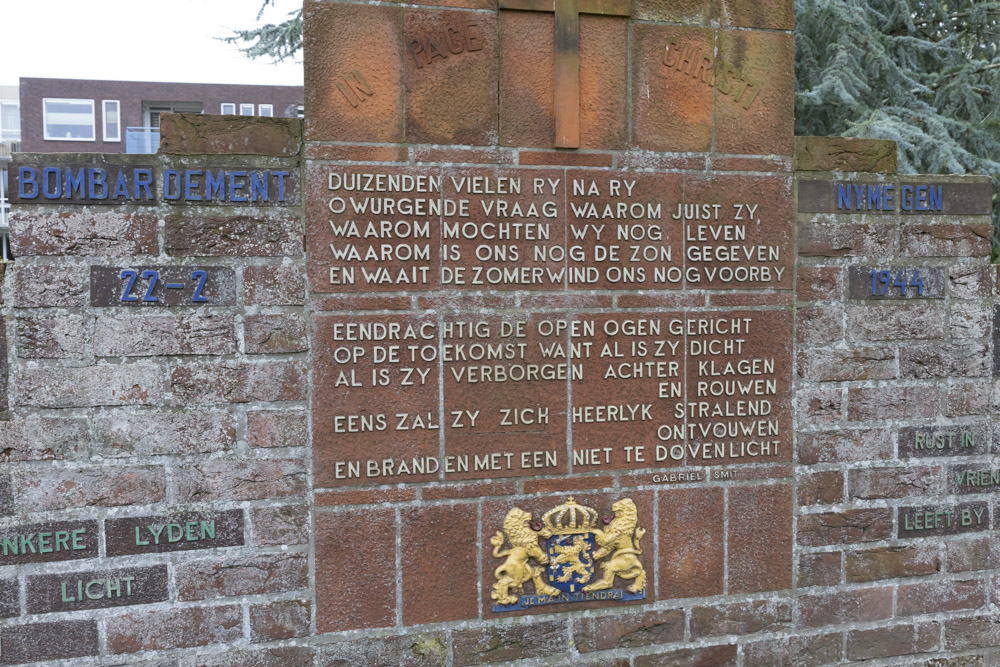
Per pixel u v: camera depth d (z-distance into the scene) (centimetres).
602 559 308
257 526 284
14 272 266
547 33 298
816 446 326
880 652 335
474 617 299
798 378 323
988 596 344
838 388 327
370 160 287
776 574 324
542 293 300
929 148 545
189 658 281
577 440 305
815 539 327
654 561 313
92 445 273
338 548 289
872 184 326
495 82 295
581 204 302
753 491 320
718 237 313
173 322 277
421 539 295
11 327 267
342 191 285
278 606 286
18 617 270
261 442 283
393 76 288
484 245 296
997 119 580
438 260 293
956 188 334
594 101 302
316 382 286
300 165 284
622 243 305
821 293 324
